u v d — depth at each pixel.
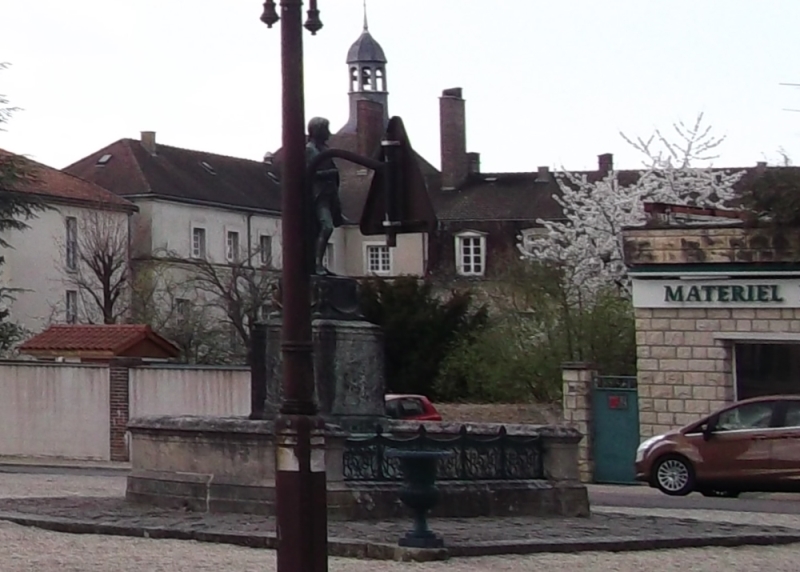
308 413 11.40
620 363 40.78
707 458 28.19
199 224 76.00
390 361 45.22
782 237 32.41
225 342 61.03
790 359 32.66
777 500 27.92
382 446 18.31
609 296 42.28
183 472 19.08
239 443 18.47
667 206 37.81
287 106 11.49
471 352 43.78
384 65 108.38
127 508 19.27
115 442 39.78
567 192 59.34
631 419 33.69
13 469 35.75
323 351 18.72
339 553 15.34
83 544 16.08
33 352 42.41
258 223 80.75
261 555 15.17
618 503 26.12
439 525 17.67
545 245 59.38
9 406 41.22
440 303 47.28
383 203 11.83
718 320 33.16
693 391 33.31
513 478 19.55
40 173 66.44
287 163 11.46
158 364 40.84
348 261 85.12
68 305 67.06
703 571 15.03
